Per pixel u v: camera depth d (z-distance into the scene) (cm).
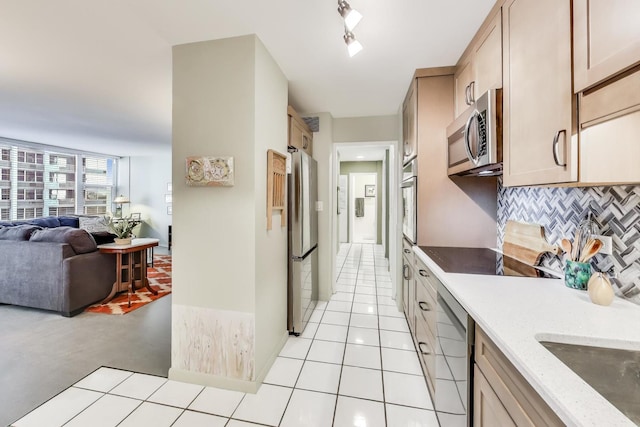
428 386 179
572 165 93
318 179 333
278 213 222
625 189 111
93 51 201
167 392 179
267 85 196
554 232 151
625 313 99
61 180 576
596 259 123
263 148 190
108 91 277
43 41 188
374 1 146
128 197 710
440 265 163
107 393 177
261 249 190
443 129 217
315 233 319
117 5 151
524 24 121
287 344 238
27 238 315
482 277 141
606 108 82
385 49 193
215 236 185
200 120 185
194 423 153
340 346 235
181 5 150
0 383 185
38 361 212
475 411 106
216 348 185
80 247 308
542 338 84
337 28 170
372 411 163
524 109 121
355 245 741
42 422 153
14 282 306
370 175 859
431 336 170
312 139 332
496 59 147
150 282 411
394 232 339
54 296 293
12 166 493
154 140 508
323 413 162
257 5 149
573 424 54
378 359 216
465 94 192
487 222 216
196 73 185
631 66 73
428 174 220
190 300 189
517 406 77
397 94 273
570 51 93
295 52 197
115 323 278
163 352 225
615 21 77
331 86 254
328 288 339
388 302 338
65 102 308
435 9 152
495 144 141
